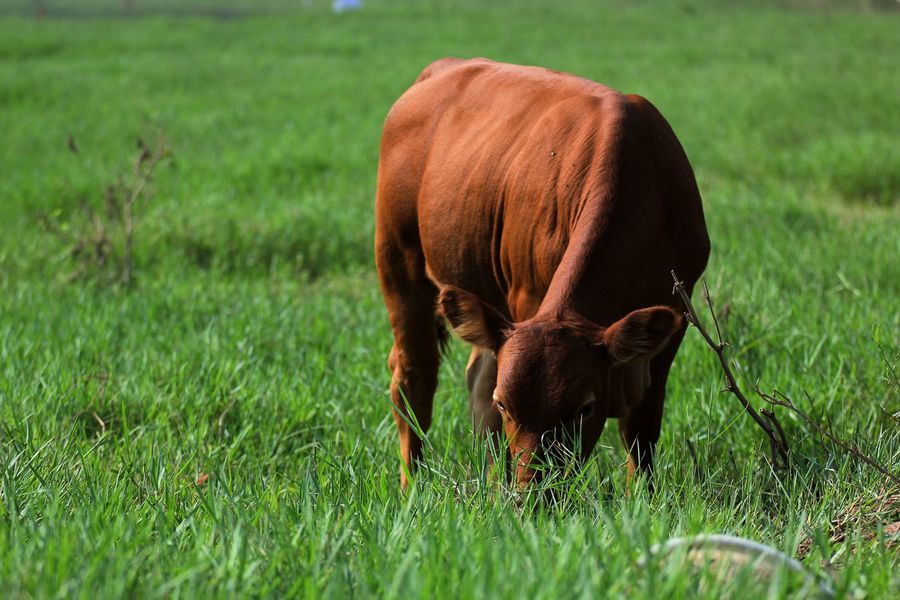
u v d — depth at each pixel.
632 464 7.72
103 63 44.28
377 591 4.72
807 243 14.99
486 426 8.02
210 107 32.50
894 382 8.09
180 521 6.20
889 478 6.56
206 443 8.59
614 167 7.47
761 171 22.16
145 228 16.75
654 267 7.50
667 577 4.59
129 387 9.59
